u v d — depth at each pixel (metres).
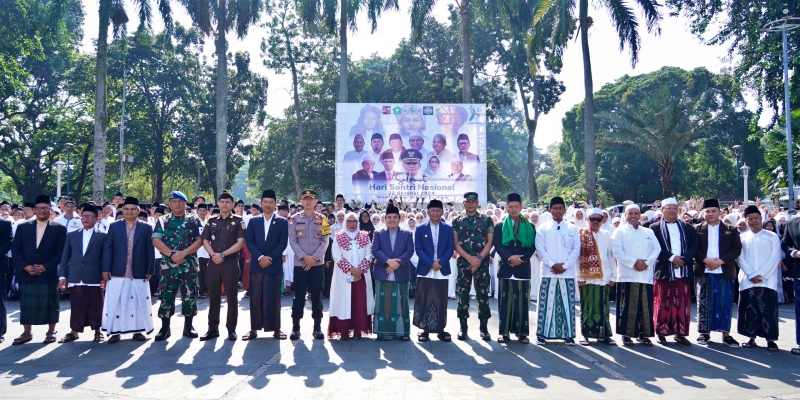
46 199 7.93
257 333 8.43
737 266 8.13
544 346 7.68
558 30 18.97
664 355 7.21
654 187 41.00
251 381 5.90
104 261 7.75
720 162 43.38
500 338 7.99
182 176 42.16
